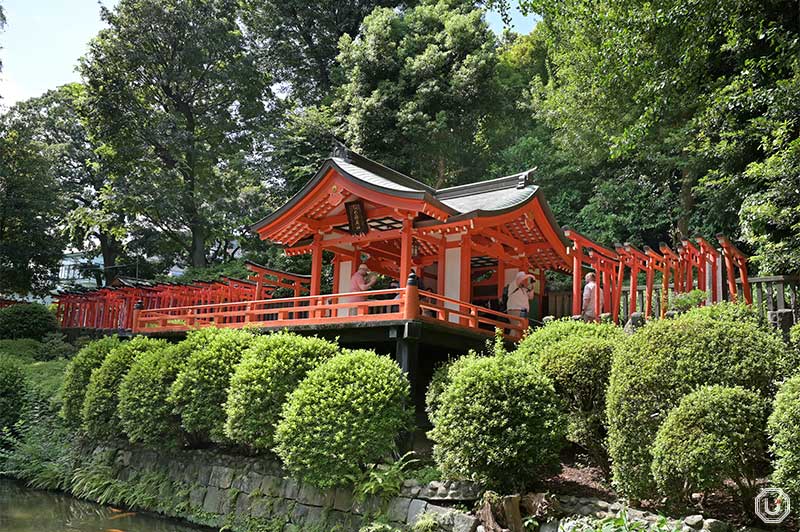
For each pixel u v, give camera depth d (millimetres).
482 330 10109
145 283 21688
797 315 9477
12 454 12078
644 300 11414
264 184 26594
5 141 25922
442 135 23094
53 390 12906
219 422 8977
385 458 7848
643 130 13422
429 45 23453
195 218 26609
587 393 7262
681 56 13094
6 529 8625
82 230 32656
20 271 27766
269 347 8727
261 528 8039
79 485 10531
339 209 11734
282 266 22844
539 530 6238
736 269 12281
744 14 12664
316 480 7453
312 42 30609
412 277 8789
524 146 21766
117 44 25562
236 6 29375
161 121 25781
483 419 6684
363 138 23516
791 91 10914
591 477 7246
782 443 4992
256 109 27969
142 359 10391
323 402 7594
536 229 12219
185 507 9086
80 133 32688
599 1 15930
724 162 13867
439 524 6637
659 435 5605
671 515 5859
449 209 10367
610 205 19141
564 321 9242
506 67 26344
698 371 5918
